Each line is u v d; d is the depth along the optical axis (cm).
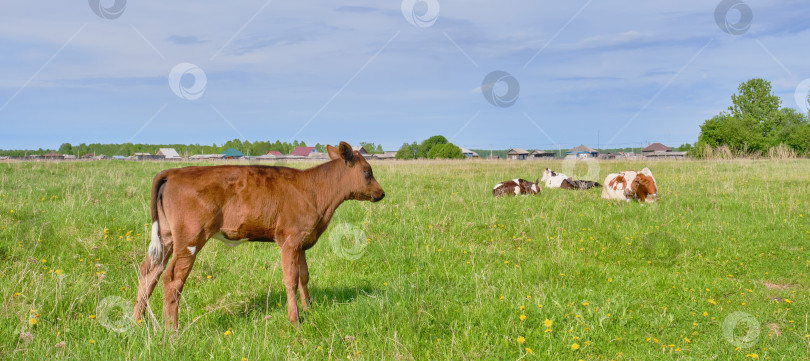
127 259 677
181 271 445
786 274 682
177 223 441
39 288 498
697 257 759
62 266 632
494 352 408
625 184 1271
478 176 1983
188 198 441
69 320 451
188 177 448
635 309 527
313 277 639
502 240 838
